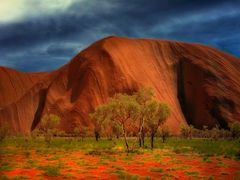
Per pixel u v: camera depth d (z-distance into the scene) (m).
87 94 124.56
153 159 34.75
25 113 134.88
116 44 145.75
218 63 149.38
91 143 65.19
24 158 36.50
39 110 136.88
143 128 54.28
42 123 69.44
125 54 142.38
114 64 134.75
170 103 132.00
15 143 68.31
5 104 157.62
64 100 128.62
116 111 45.50
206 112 128.50
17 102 136.50
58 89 138.00
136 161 32.69
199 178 22.14
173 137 103.38
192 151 46.19
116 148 50.97
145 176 22.94
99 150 47.62
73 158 36.03
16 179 20.92
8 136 104.50
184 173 24.28
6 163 30.14
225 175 23.80
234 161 33.97
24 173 24.22
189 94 138.25
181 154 41.88
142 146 54.59
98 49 143.75
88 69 134.00
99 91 126.62
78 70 140.38
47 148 53.38
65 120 118.56
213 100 130.00
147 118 51.69
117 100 45.84
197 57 150.12
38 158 36.56
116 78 130.88
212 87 135.00
